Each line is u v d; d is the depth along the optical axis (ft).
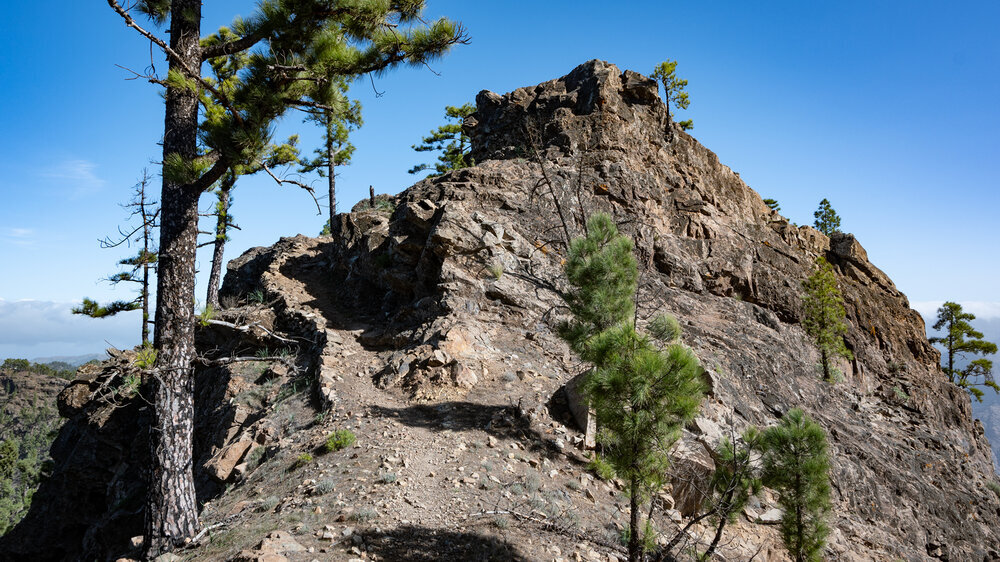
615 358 27.30
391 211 85.30
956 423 93.97
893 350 99.40
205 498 43.65
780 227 104.12
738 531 40.73
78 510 68.03
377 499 32.19
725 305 81.35
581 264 42.39
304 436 44.47
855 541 49.65
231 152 31.07
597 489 39.06
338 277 83.46
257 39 34.30
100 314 75.87
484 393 50.03
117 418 68.59
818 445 32.27
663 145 96.07
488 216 71.97
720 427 48.06
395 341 60.29
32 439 437.17
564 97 93.97
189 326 33.17
